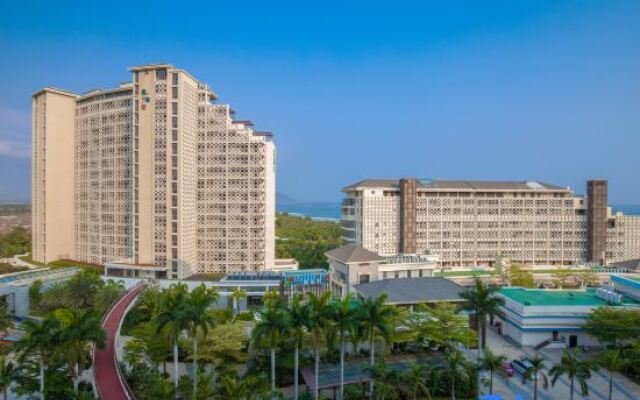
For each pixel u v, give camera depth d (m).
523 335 91.44
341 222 189.62
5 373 61.56
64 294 109.88
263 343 66.75
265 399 56.03
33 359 69.81
